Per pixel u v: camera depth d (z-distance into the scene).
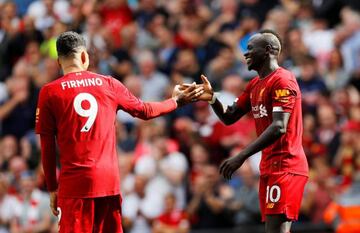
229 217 44.34
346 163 45.75
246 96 26.23
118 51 58.56
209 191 44.88
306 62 53.25
